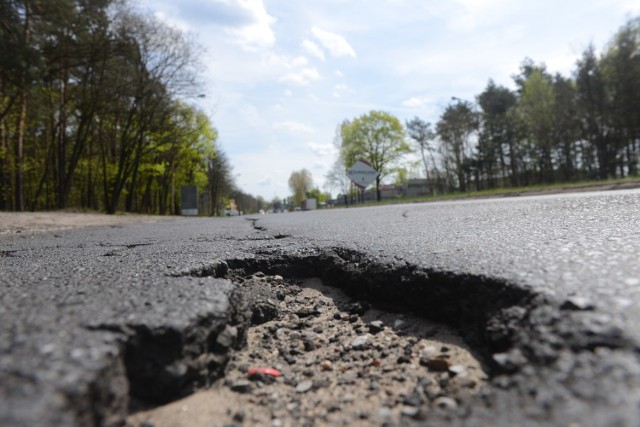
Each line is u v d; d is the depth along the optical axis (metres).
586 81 31.05
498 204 6.91
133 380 1.08
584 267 1.53
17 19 14.11
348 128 48.88
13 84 15.16
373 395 1.16
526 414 0.80
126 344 1.10
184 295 1.48
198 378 1.19
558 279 1.40
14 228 7.75
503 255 1.91
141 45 20.53
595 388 0.82
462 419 0.85
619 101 28.50
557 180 40.62
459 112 45.19
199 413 1.07
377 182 48.19
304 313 2.01
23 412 0.74
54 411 0.76
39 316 1.21
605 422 0.72
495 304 1.43
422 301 1.79
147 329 1.14
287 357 1.48
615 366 0.87
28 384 0.82
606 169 33.00
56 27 16.16
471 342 1.43
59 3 15.08
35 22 15.75
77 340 1.03
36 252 3.54
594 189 13.62
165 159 32.69
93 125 25.12
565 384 0.86
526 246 2.12
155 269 2.22
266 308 1.96
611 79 28.52
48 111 18.92
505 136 41.94
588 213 3.70
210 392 1.20
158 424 1.01
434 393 1.13
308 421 1.04
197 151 34.41
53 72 17.89
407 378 1.25
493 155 43.16
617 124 30.28
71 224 9.30
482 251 2.08
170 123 26.70
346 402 1.13
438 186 54.38
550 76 40.50
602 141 33.00
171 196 40.25
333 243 3.08
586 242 2.08
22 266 2.52
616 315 1.05
